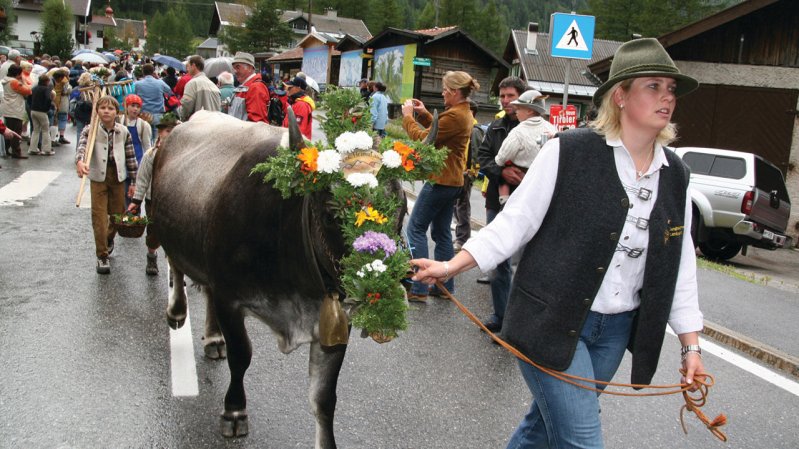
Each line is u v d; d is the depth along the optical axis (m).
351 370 5.02
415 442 4.04
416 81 30.64
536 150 5.67
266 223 3.49
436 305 6.79
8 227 8.58
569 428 2.62
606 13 68.81
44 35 57.94
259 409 4.30
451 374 5.08
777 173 12.96
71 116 22.00
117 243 8.28
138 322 5.70
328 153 2.91
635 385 2.74
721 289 8.52
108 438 3.84
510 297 2.76
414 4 161.75
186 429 4.01
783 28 15.78
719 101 16.16
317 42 45.91
